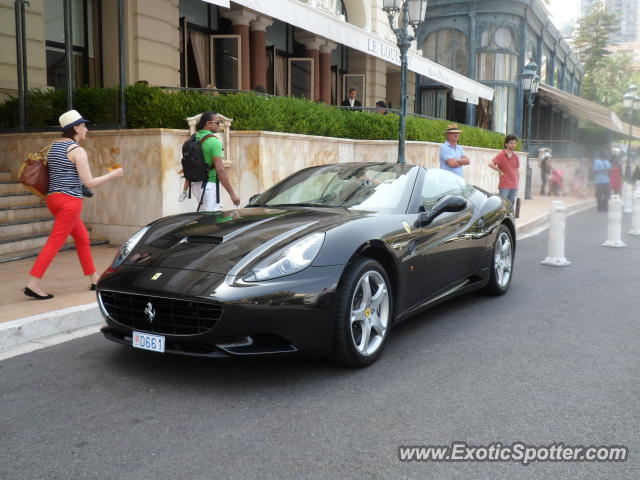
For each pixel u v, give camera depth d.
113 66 10.77
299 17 7.71
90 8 10.73
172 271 3.33
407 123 11.94
